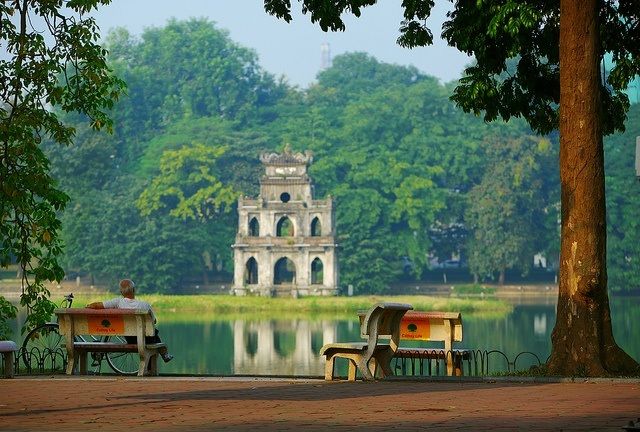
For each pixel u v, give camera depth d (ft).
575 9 100.53
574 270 100.48
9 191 126.93
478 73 124.47
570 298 100.63
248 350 273.95
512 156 597.93
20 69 126.41
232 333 331.16
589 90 100.48
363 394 78.74
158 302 445.78
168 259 542.16
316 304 445.37
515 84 128.06
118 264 538.06
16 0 127.34
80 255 543.80
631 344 274.57
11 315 132.98
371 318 91.97
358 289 553.23
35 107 129.39
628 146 580.71
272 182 517.55
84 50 128.77
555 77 126.82
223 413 66.49
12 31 128.06
